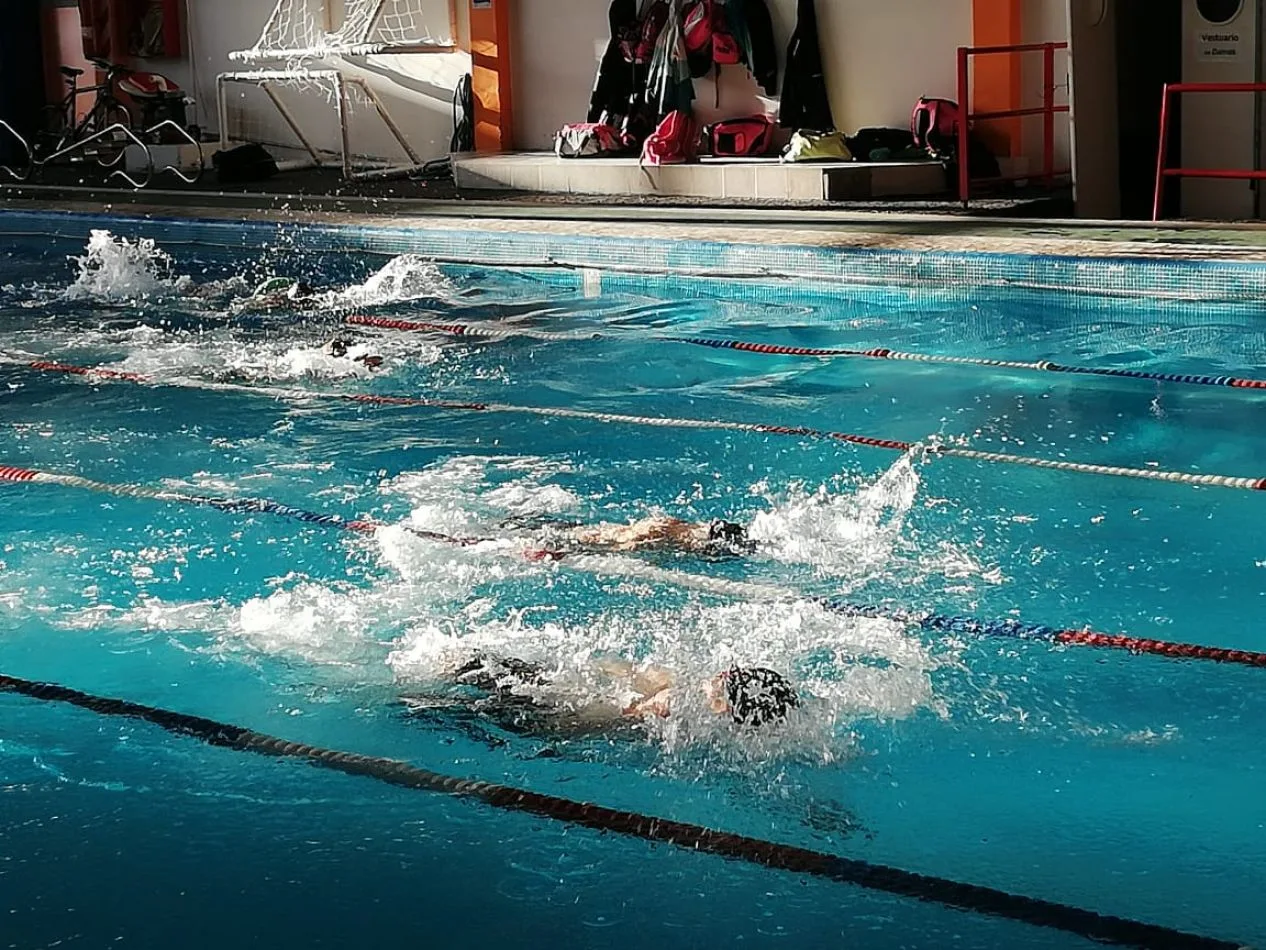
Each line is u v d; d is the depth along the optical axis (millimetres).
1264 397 5973
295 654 3652
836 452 5367
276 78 14008
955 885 2590
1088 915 2488
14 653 3705
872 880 2609
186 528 4680
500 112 14062
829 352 7102
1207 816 2809
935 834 2768
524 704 3332
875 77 12070
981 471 5062
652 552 4312
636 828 2803
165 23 16109
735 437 5613
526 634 3725
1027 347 7059
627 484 5031
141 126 15469
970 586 4020
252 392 6520
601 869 2666
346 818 2861
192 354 7344
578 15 13602
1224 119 10062
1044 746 3104
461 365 7016
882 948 2400
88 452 5594
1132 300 7789
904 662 3523
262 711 3342
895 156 11414
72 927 2512
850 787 2945
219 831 2828
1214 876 2604
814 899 2553
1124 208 10930
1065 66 11180
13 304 8891
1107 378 6383
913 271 8406
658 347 7336
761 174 11297
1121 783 2943
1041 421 5699
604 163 12188
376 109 15016
